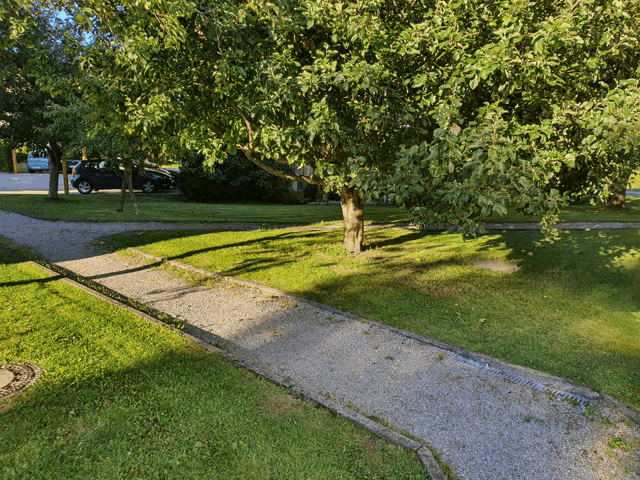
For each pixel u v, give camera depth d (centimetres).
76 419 354
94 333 524
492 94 538
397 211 1944
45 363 444
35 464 302
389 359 512
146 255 977
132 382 416
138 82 630
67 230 1226
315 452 332
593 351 529
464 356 520
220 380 427
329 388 446
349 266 902
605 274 822
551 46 484
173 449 325
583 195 699
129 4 495
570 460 349
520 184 424
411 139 648
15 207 1575
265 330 593
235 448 330
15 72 600
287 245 1100
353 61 566
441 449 355
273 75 558
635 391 443
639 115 464
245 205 2269
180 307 675
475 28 567
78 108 1179
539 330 588
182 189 2425
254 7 520
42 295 652
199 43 621
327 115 561
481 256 984
